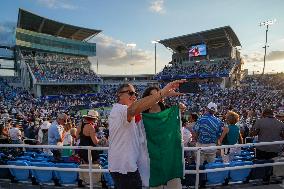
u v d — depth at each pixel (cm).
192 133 827
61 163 668
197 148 580
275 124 678
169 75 8725
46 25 8525
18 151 869
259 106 4241
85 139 661
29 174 691
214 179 629
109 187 648
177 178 405
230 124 752
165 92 317
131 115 324
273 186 629
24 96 6078
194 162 741
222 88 7306
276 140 676
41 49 8062
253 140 945
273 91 6762
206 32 8181
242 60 9394
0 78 7062
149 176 379
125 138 336
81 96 7112
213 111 679
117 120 333
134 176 344
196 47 8831
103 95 7269
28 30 7619
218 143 677
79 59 9100
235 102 5306
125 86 351
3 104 4822
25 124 1770
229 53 8431
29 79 6975
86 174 649
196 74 8188
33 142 1042
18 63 7519
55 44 8469
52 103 5766
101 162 757
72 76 7569
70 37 9806
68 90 7600
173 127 397
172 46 9731
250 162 641
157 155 382
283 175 684
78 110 4866
